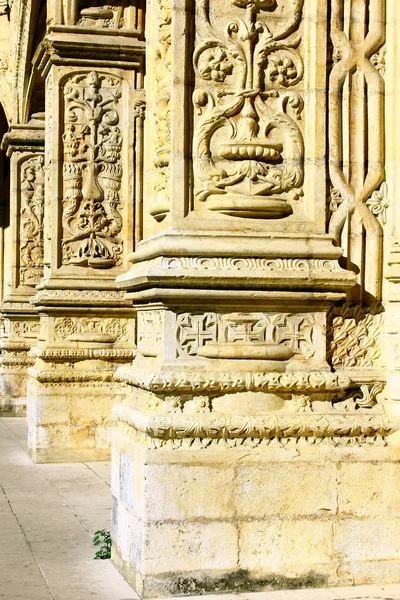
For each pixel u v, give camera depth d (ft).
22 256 73.87
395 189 27.27
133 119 49.60
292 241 26.23
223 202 26.05
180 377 24.95
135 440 26.07
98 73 49.29
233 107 26.43
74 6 48.44
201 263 25.48
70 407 47.85
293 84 27.04
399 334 26.66
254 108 26.68
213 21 26.58
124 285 27.22
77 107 49.14
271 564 24.99
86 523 33.68
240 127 26.55
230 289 25.50
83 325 48.57
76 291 48.49
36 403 47.62
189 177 26.17
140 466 24.85
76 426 47.93
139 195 49.67
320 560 25.27
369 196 27.37
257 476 25.02
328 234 26.66
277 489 25.13
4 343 74.43
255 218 26.40
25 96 70.18
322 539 25.30
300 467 25.26
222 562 24.72
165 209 26.45
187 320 25.53
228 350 25.58
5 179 95.66
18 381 73.67
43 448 47.60
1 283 94.84
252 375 25.54
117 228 49.57
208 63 26.43
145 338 27.40
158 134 27.09
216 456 24.80
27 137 72.54
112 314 48.88
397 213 27.14
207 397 25.38
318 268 26.17
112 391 48.34
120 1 48.85
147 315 27.20
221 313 25.76
